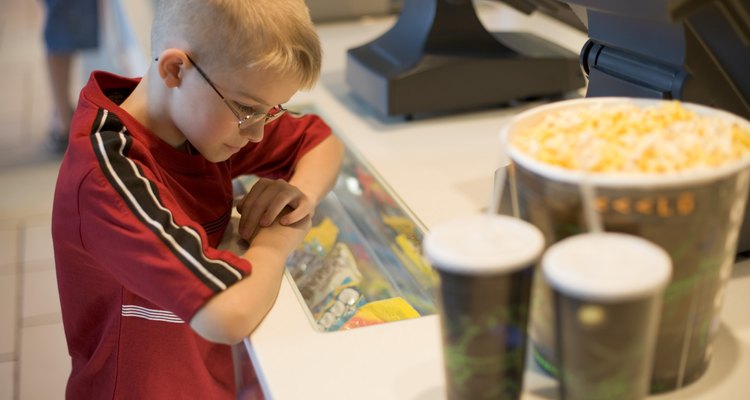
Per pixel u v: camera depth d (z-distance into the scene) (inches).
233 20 43.3
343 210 54.3
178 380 47.8
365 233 51.4
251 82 44.6
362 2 90.3
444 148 60.4
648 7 33.5
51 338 94.6
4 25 210.2
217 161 49.2
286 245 46.0
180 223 41.3
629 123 30.6
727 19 34.6
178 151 48.7
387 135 63.3
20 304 100.7
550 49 69.5
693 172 26.8
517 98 67.6
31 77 177.5
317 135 57.8
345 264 47.2
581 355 25.5
